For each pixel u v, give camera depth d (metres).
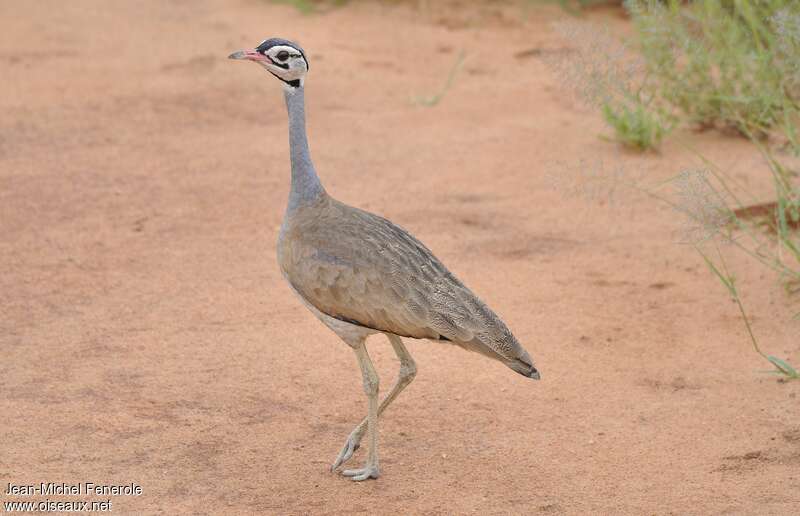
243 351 11.84
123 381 11.09
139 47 23.81
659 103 18.55
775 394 11.02
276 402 10.86
